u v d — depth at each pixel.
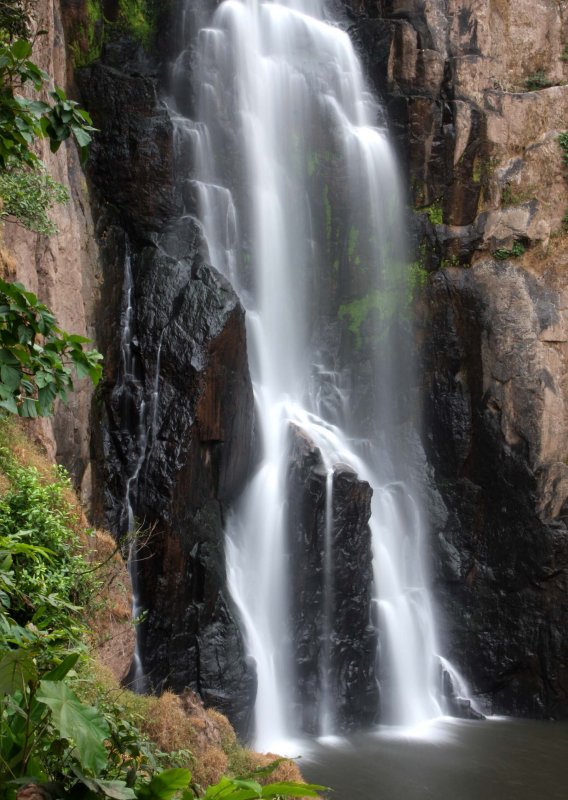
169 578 16.03
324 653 17.91
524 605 20.98
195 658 16.09
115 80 19.48
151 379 17.28
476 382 22.11
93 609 11.02
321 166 22.45
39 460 12.10
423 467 22.20
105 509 16.45
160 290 18.09
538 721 20.19
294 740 17.11
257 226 21.09
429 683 20.64
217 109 20.98
